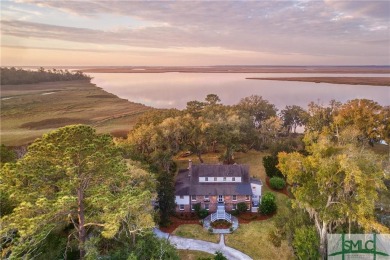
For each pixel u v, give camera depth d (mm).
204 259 27969
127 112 108188
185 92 170875
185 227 36094
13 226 17047
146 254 22781
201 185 40688
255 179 43094
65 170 19625
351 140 45312
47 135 21453
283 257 29875
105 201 19625
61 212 19891
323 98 137875
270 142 64750
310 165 25828
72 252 23656
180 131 53094
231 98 144375
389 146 59656
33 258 20016
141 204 21219
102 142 22859
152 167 40438
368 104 54406
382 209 27984
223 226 35750
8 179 19453
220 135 54531
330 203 24578
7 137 72812
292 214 30359
